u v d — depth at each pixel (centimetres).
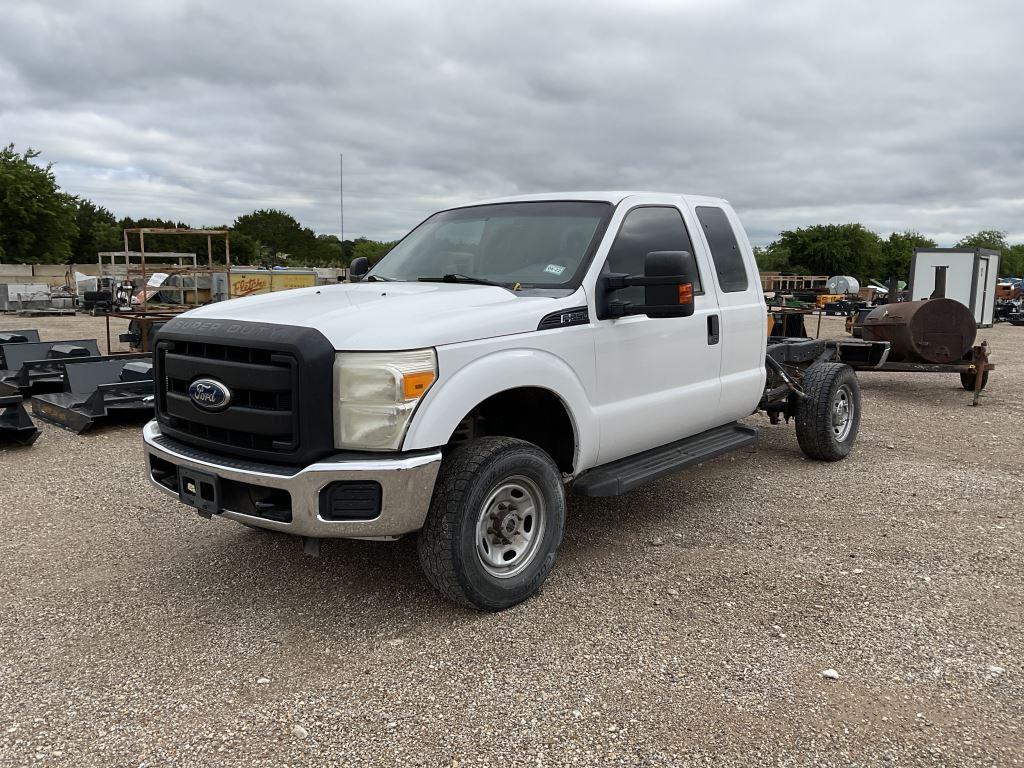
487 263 463
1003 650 347
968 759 270
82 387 870
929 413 959
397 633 360
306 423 329
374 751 273
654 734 283
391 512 332
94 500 561
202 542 477
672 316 404
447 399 343
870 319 1093
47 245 5619
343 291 426
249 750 274
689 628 366
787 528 510
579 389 411
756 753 273
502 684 317
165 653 342
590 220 454
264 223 12925
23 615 378
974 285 2275
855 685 317
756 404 586
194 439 369
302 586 412
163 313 1340
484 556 372
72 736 281
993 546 479
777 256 7694
